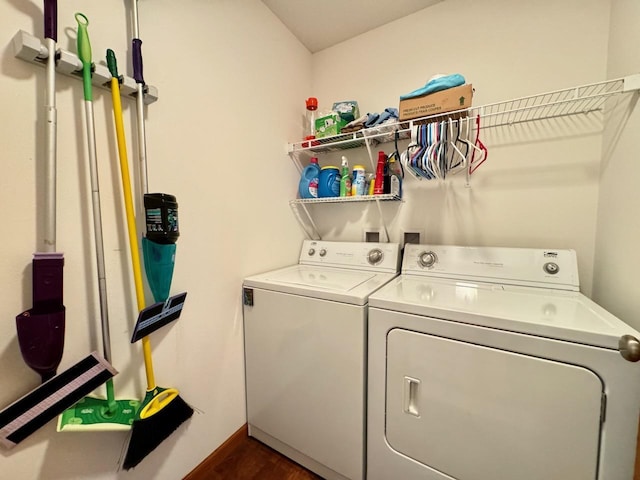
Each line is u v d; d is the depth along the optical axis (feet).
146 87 2.94
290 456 4.29
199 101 3.75
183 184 3.57
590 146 3.96
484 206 4.73
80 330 2.64
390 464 3.37
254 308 4.40
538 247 4.37
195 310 3.77
